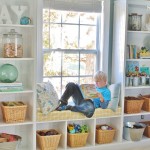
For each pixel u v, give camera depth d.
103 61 4.29
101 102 4.00
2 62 3.74
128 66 4.36
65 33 4.12
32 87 3.63
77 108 3.83
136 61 4.42
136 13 4.29
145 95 4.57
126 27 4.05
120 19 4.14
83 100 3.91
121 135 4.14
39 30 3.89
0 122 3.53
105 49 4.29
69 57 4.18
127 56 4.20
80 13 4.18
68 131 3.90
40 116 3.66
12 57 3.52
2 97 3.78
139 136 4.17
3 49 3.58
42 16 3.89
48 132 3.81
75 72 4.24
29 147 3.82
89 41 4.28
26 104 3.79
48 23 3.99
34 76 3.58
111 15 4.29
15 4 3.72
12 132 3.86
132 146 4.20
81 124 4.19
